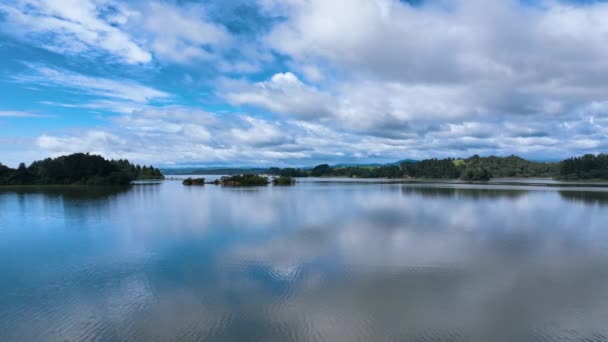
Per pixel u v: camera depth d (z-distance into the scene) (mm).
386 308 14219
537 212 41812
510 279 17609
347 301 14883
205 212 43469
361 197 65250
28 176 115562
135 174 181250
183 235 28547
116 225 33875
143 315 13766
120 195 73062
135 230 31078
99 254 22828
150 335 12258
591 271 18859
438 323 13039
